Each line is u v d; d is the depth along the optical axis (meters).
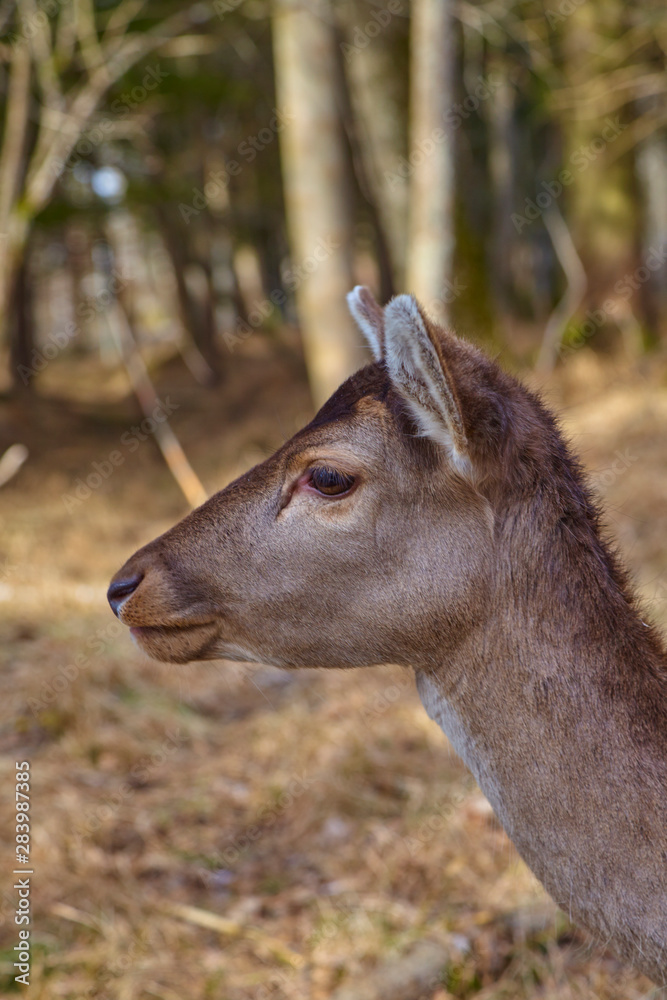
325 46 9.73
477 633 2.16
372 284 23.25
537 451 2.20
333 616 2.23
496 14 10.98
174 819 4.35
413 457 2.14
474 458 2.06
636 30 11.41
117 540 10.16
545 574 2.13
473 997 3.12
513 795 2.12
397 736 4.85
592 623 2.12
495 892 3.58
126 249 29.55
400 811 4.27
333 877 3.87
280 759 4.79
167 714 5.36
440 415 2.03
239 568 2.25
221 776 4.70
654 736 2.05
